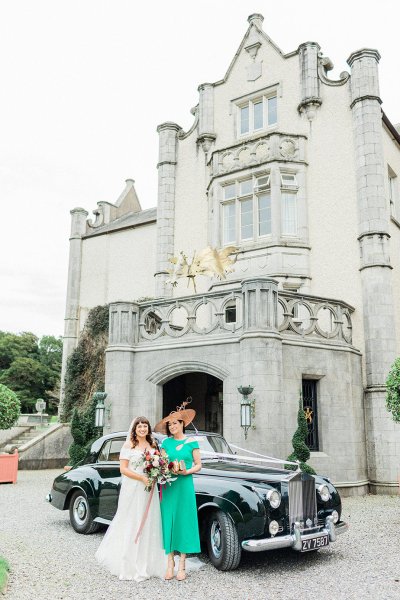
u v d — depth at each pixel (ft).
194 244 57.36
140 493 18.44
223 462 23.81
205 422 51.21
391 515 30.71
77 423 43.27
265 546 18.15
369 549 22.48
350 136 49.32
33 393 174.50
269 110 55.67
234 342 37.73
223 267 49.47
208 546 20.21
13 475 44.24
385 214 46.29
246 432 34.76
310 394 39.93
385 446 41.63
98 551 18.75
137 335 43.57
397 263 50.29
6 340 187.62
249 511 18.72
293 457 34.37
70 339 72.74
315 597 16.30
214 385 51.55
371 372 43.55
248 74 57.26
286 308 38.88
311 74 52.11
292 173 50.85
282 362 36.96
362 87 48.44
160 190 60.59
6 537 24.16
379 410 42.34
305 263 48.80
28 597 15.83
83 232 76.43
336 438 39.52
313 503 20.34
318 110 51.67
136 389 42.11
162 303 42.91
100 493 24.18
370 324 44.29
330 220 48.96
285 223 50.24
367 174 46.88
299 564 20.18
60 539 23.91
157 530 18.47
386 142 51.49
